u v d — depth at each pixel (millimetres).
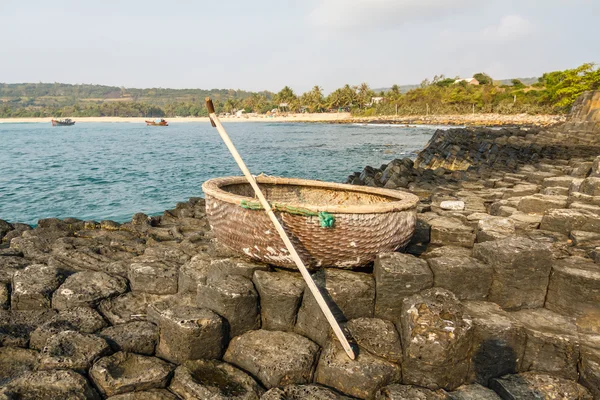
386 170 14961
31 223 13266
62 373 3248
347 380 3334
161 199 17125
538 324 3775
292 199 5914
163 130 98250
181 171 26016
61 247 6641
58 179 22625
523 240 4152
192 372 3473
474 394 3305
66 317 4137
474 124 68562
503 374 3598
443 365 3311
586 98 33812
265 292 3926
